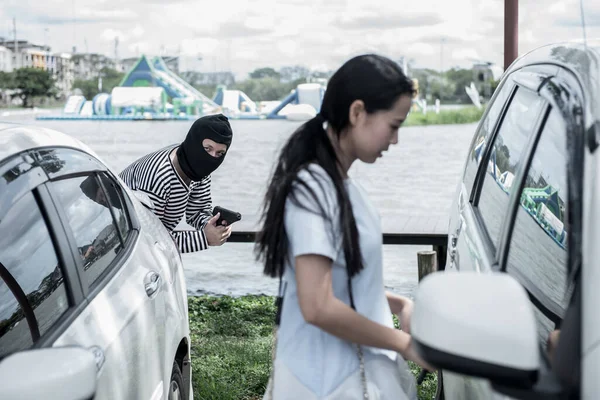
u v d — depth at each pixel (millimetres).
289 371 1996
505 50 6945
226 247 10750
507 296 1483
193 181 3996
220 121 3852
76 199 2756
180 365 3441
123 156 38469
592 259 1514
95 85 112750
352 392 1969
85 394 1715
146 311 2814
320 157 1919
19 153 2516
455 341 1450
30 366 1697
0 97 105125
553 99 2145
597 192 1593
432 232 6816
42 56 106812
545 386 1477
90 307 2434
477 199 3109
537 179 2324
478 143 3475
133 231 3238
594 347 1407
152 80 83000
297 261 1871
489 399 1858
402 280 8539
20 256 2488
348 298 1967
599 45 2080
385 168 28062
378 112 1887
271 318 6664
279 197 1910
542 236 2316
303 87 59219
